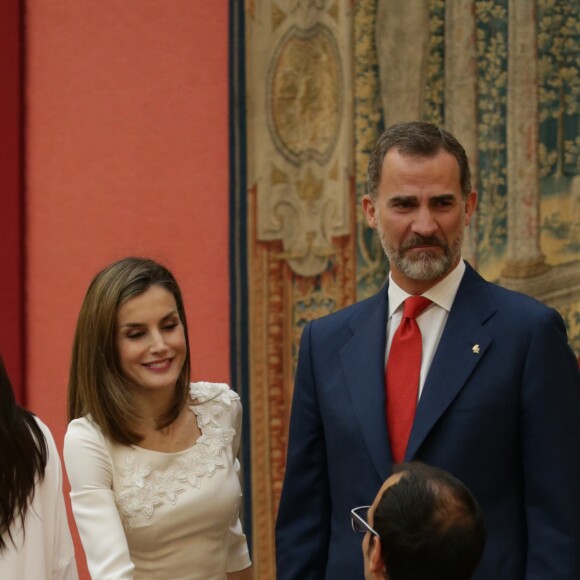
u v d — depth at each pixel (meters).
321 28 9.88
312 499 6.39
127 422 6.16
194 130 10.39
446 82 9.54
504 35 9.34
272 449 10.09
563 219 9.22
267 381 10.09
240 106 10.02
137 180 10.52
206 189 10.38
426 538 4.20
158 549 6.20
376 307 6.30
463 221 5.98
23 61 10.64
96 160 10.59
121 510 6.14
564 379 5.83
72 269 10.64
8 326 10.62
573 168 9.19
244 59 9.99
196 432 6.51
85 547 6.03
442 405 5.80
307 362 6.42
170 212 10.47
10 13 10.52
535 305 5.95
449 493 4.30
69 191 10.63
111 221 10.59
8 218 10.59
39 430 5.70
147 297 6.16
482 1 9.40
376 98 9.73
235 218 10.06
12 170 10.59
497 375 5.81
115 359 6.20
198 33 10.34
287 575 6.34
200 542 6.29
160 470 6.23
